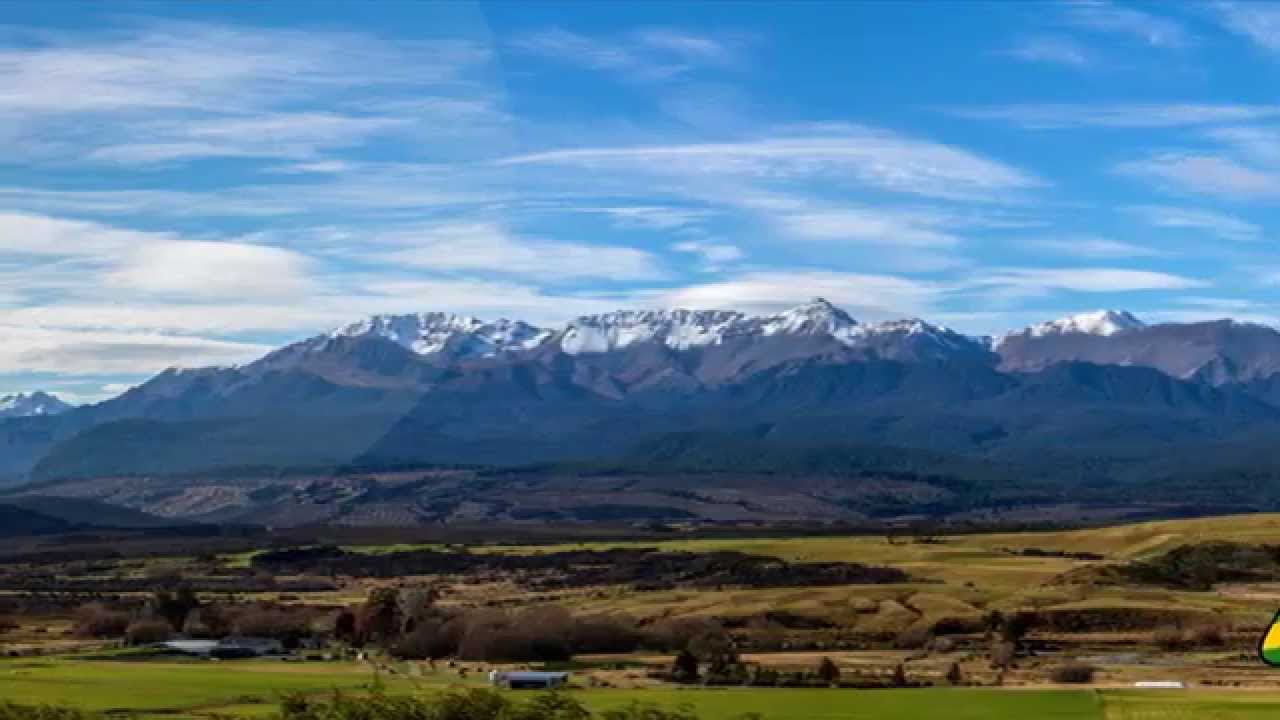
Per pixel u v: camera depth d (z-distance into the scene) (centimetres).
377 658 13112
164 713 8256
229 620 13412
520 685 10944
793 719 9419
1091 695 11225
